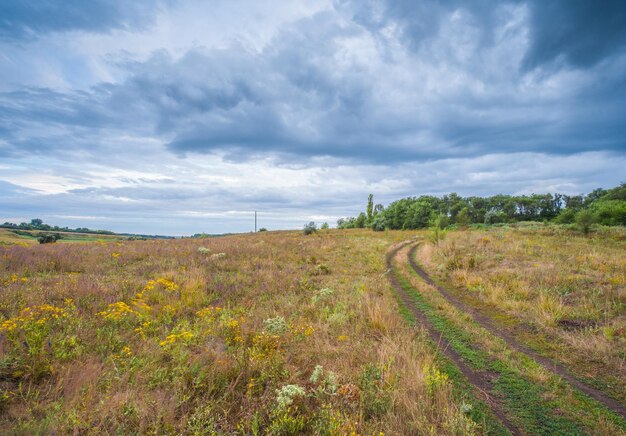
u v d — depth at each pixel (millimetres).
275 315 7637
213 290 9742
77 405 3518
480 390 4672
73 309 6547
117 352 5137
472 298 10180
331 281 12172
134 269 12117
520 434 3701
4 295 6941
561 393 4645
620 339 6211
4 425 3146
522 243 18781
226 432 3420
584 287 9453
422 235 38938
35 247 15625
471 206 82438
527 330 7316
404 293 10836
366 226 66250
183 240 27172
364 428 3492
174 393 3932
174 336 5359
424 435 3367
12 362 4246
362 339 6215
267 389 4160
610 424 3895
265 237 35938
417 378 4410
